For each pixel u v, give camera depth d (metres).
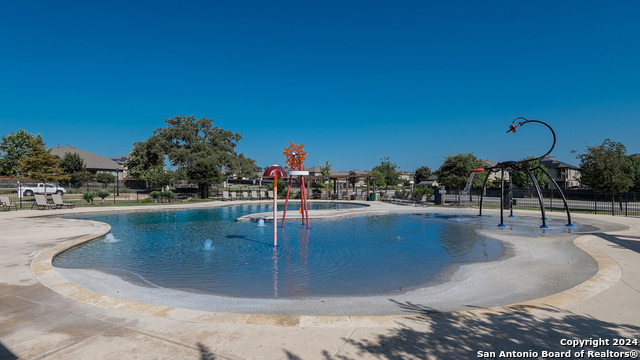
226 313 3.99
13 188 32.16
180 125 42.75
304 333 3.42
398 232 11.91
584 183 23.25
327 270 6.82
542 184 42.28
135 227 13.11
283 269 6.90
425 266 7.11
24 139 40.66
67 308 4.12
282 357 2.93
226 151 45.00
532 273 6.28
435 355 2.95
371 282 5.98
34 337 3.32
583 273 6.18
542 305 4.20
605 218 15.48
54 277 5.47
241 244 9.62
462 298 4.98
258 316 3.89
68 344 3.17
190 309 4.41
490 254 8.18
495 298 4.94
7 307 4.15
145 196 30.89
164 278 6.23
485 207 22.12
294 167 13.31
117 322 3.70
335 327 3.58
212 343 3.20
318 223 14.51
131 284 5.82
